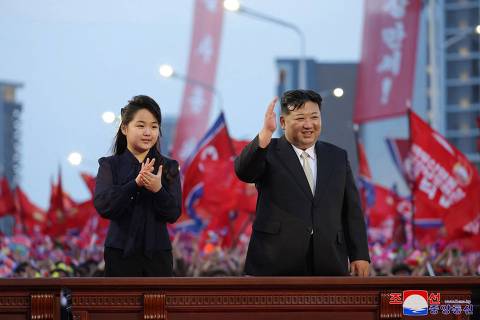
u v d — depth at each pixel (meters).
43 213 65.75
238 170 20.42
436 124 90.31
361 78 67.88
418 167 43.81
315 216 20.75
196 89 88.56
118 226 20.70
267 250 20.64
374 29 67.69
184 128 88.38
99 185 20.86
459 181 43.09
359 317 18.45
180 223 49.56
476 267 42.97
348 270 22.36
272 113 19.80
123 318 17.98
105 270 20.84
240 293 18.12
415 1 66.81
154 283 17.81
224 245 48.03
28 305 18.08
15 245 56.28
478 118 49.66
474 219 42.78
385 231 56.03
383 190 56.16
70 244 54.16
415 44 67.00
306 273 20.70
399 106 66.75
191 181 48.00
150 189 20.14
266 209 20.92
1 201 63.78
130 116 21.05
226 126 47.75
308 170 21.30
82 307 17.92
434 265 41.50
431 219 43.81
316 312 18.33
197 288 17.98
